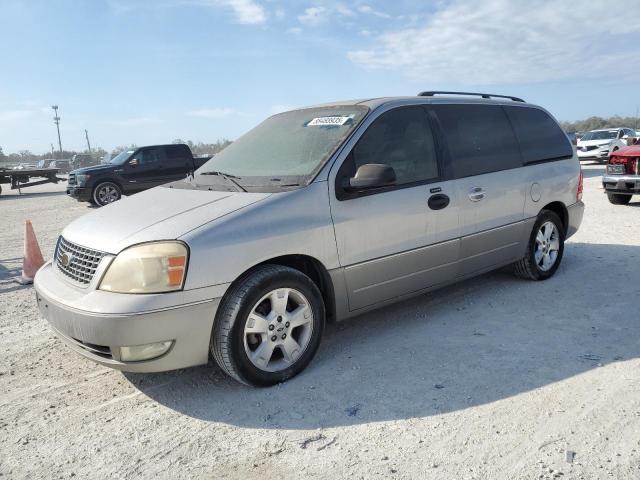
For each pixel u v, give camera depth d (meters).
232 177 4.04
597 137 25.16
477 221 4.65
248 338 3.41
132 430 3.07
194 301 3.12
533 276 5.46
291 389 3.46
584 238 7.61
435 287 4.50
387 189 4.01
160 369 3.17
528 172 5.17
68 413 3.29
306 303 3.60
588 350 3.83
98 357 3.19
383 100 4.31
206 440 2.93
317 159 3.87
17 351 4.28
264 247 3.37
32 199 20.48
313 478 2.56
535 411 3.05
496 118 5.07
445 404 3.18
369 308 4.06
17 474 2.70
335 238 3.71
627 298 4.92
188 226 3.25
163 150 16.72
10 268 7.54
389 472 2.58
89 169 15.98
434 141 4.43
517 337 4.13
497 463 2.60
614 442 2.72
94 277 3.17
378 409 3.17
